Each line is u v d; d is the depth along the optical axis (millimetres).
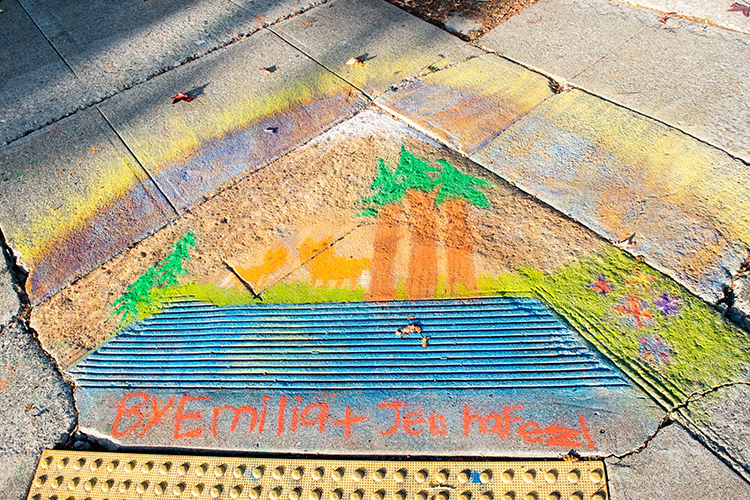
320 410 2121
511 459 1934
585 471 1875
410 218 2766
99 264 2756
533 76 3488
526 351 2199
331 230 2764
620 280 2383
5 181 3225
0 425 2201
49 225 2955
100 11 4676
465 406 2070
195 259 2725
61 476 2057
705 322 2201
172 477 2021
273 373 2250
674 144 2908
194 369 2299
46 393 2285
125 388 2270
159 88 3773
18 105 3748
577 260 2479
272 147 3244
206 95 3668
